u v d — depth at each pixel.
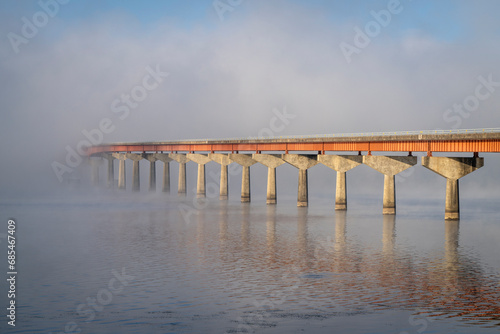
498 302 41.44
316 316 38.28
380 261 56.03
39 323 36.78
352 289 44.97
